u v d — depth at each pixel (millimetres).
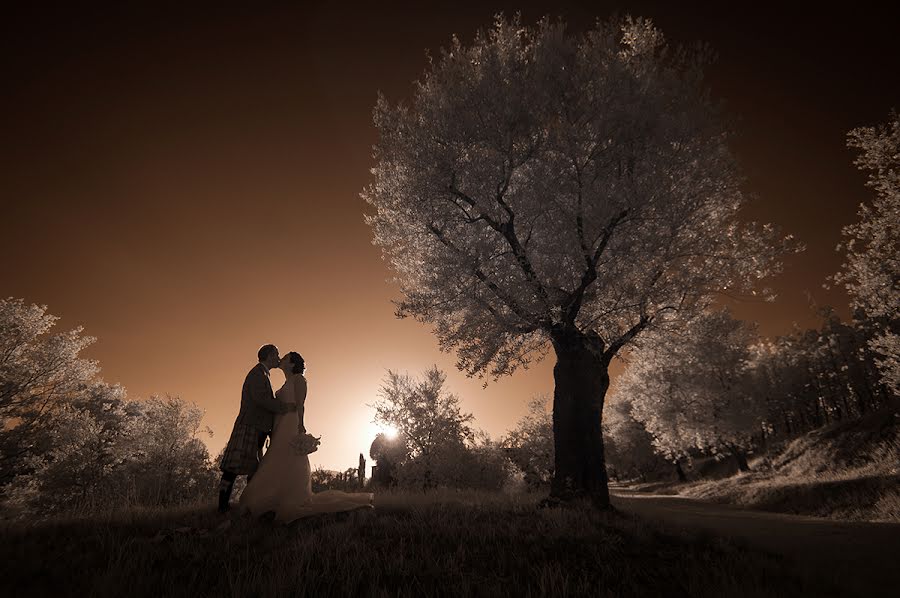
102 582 3811
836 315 45906
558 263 9945
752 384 32375
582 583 4672
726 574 5254
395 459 15898
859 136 18641
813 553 6867
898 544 7719
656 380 31109
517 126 10102
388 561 4801
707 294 10984
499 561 5137
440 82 11539
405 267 12938
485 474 15336
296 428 6750
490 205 10664
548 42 10203
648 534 6945
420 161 10562
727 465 43281
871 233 18344
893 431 26203
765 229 10703
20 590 3725
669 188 9625
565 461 9992
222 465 6664
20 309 21688
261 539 5484
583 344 10734
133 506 7707
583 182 9836
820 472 27031
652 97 9766
